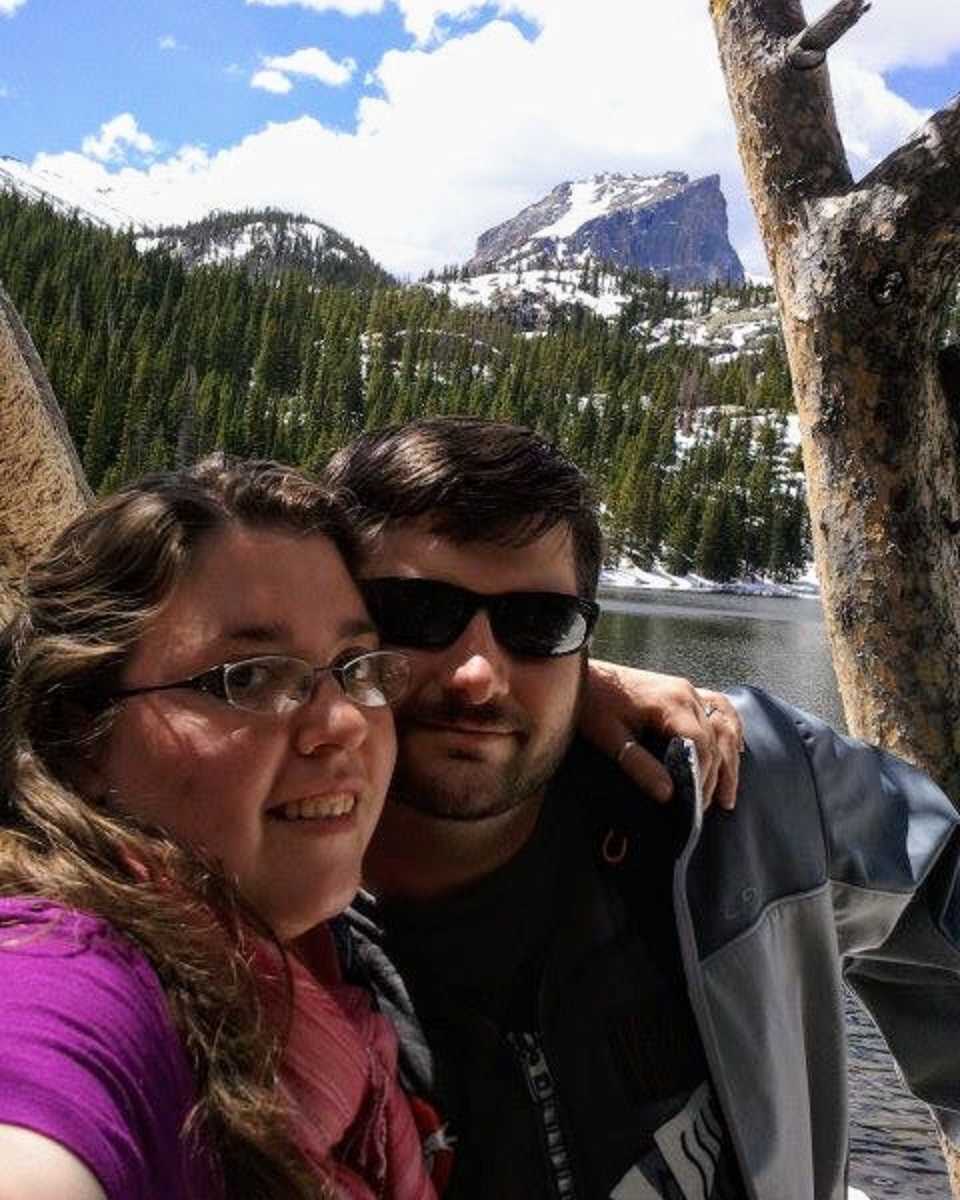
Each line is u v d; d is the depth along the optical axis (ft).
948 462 2.91
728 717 2.51
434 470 2.09
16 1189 1.03
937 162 2.74
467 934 2.18
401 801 2.17
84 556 1.61
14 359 3.19
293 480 1.77
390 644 2.14
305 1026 1.58
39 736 1.57
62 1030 1.17
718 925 2.34
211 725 1.57
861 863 2.64
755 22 3.04
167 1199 1.20
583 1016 2.18
